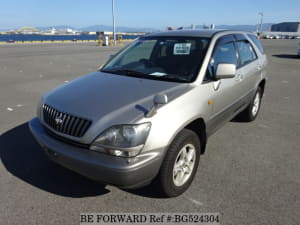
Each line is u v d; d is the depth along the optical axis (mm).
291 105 6309
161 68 3305
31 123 3031
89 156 2314
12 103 6145
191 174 2934
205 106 2957
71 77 9523
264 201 2723
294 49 25531
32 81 8766
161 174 2516
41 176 3162
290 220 2451
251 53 4629
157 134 2326
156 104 2385
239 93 3973
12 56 16688
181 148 2609
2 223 2398
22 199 2736
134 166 2213
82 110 2457
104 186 2982
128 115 2314
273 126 4887
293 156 3721
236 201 2723
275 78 9977
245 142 4180
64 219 2469
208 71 3156
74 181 3074
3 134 4344
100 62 13953
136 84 2934
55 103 2717
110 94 2699
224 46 3643
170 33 3877
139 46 3975
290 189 2932
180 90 2746
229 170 3332
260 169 3359
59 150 2453
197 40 3477
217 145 4062
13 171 3260
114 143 2230
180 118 2533
